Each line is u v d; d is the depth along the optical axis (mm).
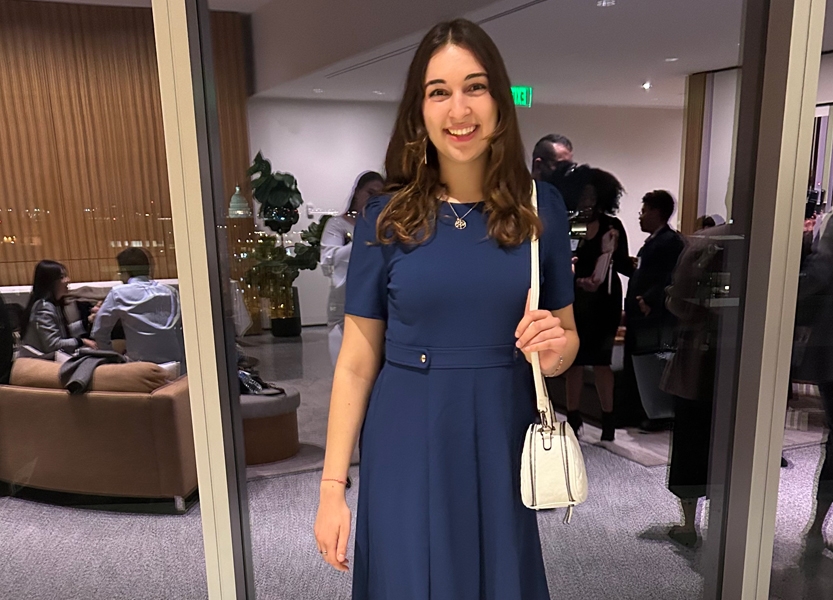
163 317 2910
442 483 1056
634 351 2613
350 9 2248
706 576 1700
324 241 2842
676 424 2143
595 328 2578
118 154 3189
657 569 2010
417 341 1033
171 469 2527
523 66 2236
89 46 3020
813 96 1312
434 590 1087
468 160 999
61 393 2523
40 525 2463
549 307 1112
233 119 2686
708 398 2076
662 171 2307
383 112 2414
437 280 993
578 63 2244
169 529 2428
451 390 1036
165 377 2559
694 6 2041
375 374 1139
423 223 1004
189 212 1295
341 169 2836
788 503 1996
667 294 2160
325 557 1084
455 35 967
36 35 2980
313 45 2398
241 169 2814
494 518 1093
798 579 1804
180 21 1224
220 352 1387
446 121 971
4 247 3291
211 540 1479
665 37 2162
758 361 1444
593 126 2336
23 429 2590
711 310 2016
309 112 2678
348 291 1096
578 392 2748
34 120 3092
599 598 1875
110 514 2547
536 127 2318
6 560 2219
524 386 1101
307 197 2904
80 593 2014
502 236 998
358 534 1207
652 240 2396
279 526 2354
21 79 3031
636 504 2393
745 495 1522
